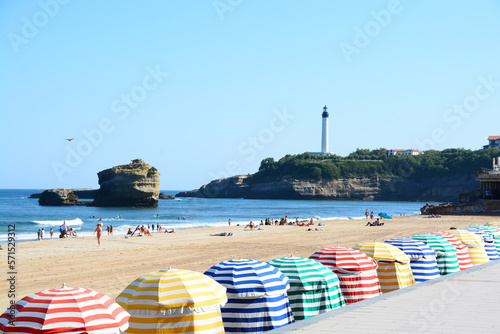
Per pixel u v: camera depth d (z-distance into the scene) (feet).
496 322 23.62
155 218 350.02
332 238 141.28
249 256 96.22
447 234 48.85
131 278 71.72
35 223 284.82
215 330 25.58
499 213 249.34
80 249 116.88
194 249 111.75
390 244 41.78
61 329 20.71
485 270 40.19
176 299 24.79
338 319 24.06
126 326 22.40
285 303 29.04
